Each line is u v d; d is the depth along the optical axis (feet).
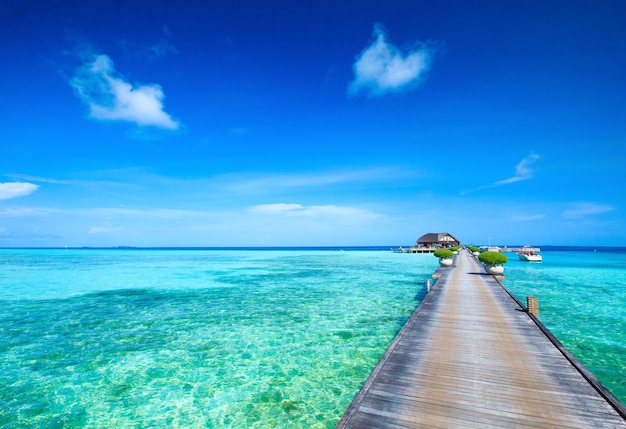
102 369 31.91
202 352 36.11
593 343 37.42
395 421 17.22
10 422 23.38
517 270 121.80
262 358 34.37
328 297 66.85
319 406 25.36
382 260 196.24
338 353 35.58
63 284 90.43
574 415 17.47
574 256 239.30
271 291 75.56
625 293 68.49
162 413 24.50
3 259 217.77
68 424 23.16
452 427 16.65
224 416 24.09
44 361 33.78
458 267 96.02
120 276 110.52
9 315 53.36
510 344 28.50
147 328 45.27
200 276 109.91
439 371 23.11
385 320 48.37
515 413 17.72
